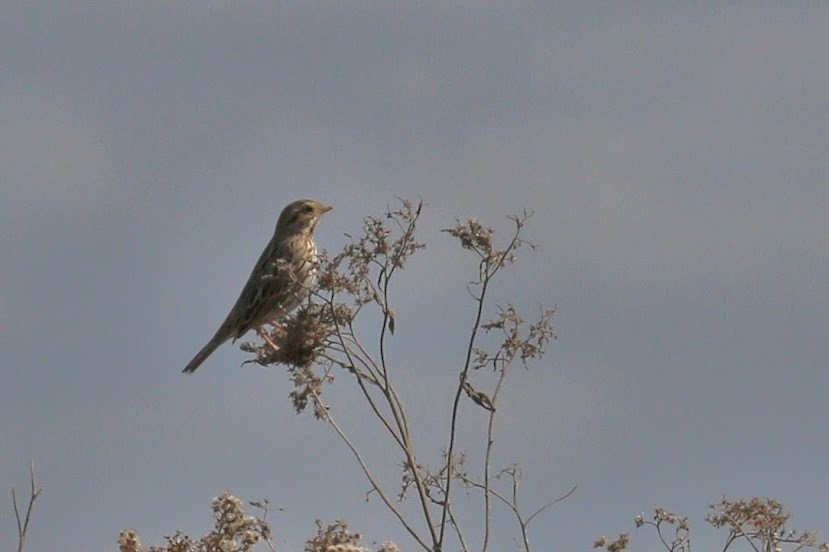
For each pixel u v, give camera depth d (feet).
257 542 35.06
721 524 43.78
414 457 40.06
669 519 43.93
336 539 34.68
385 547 34.30
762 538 43.27
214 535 34.94
